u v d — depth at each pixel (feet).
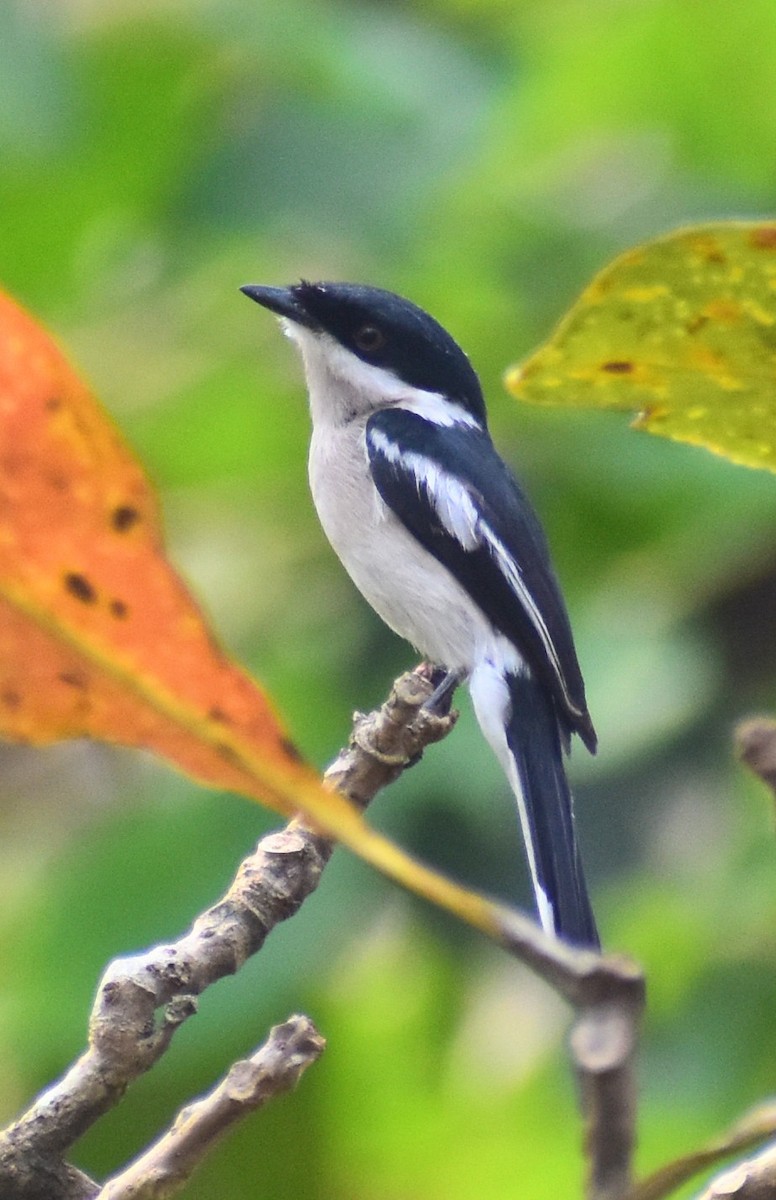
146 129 33.81
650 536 33.27
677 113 35.68
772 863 30.73
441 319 36.14
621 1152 5.37
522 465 34.24
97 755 34.86
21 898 30.22
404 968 32.58
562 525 33.65
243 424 36.88
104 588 5.98
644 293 8.91
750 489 31.96
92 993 27.71
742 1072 30.83
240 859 28.30
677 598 32.12
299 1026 9.86
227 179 34.47
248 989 27.55
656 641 31.50
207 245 34.86
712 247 8.54
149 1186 9.46
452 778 29.19
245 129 34.60
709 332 9.14
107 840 28.84
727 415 9.73
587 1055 5.39
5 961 28.22
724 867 31.12
